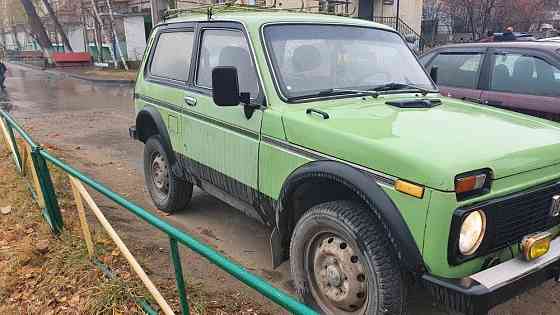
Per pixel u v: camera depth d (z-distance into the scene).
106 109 13.23
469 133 2.73
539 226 2.68
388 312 2.59
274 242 3.32
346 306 2.87
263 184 3.40
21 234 4.30
